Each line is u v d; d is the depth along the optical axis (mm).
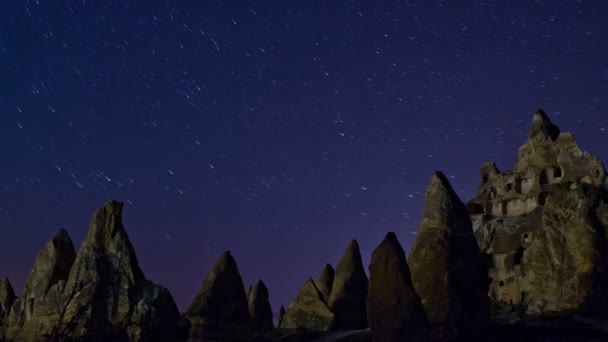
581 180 57094
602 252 47625
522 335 39781
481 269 36281
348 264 55906
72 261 51031
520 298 52844
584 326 41500
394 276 31781
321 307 53219
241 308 47312
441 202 37000
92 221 44438
